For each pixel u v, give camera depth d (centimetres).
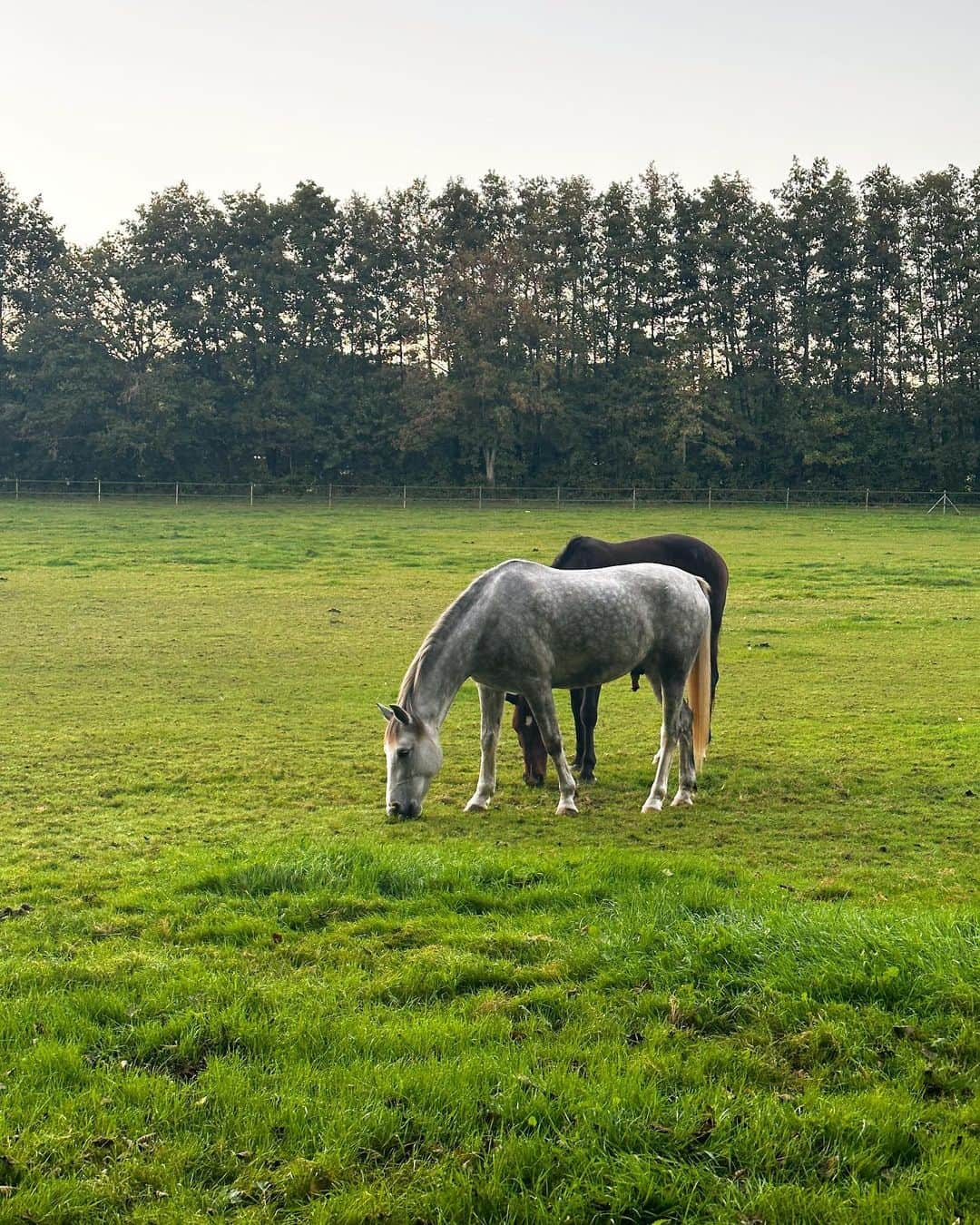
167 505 4834
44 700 1342
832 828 843
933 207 6538
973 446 5988
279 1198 376
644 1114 417
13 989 519
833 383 6544
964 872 727
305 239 6209
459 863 689
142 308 6209
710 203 6544
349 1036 473
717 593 1216
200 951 570
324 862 688
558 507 4972
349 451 6044
